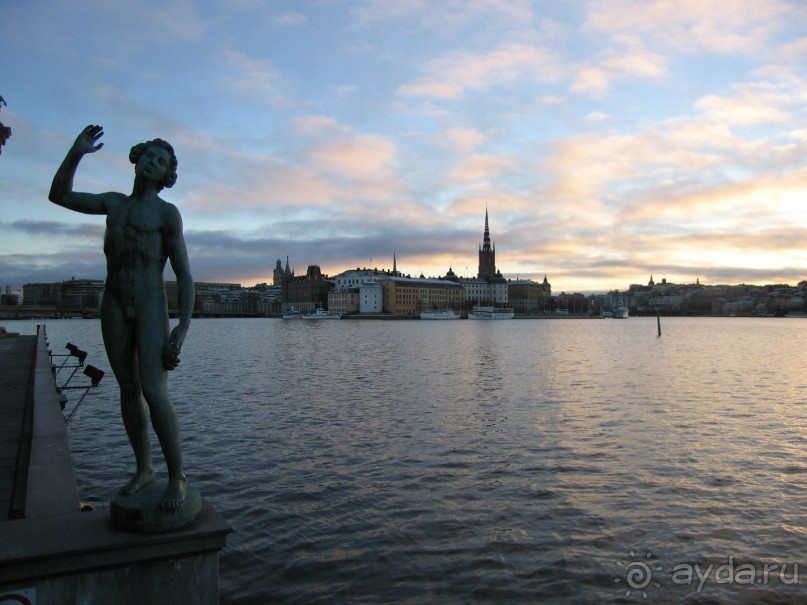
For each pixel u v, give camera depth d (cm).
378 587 1459
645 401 3981
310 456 2534
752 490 2108
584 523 1822
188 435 2905
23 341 4500
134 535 632
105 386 4344
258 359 7400
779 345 10962
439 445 2722
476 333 15750
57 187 709
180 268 720
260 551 1631
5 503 934
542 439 2831
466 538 1719
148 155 718
